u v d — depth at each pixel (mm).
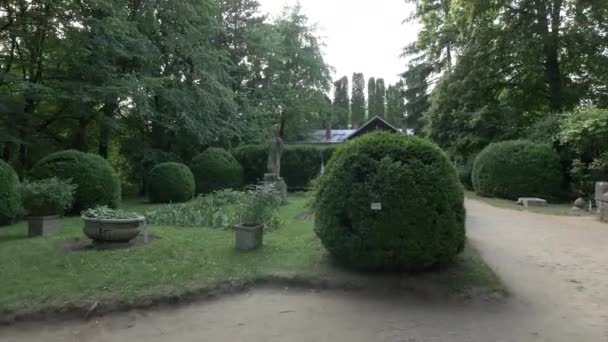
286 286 4781
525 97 19078
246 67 26672
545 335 3578
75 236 6875
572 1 16672
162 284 4492
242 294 4586
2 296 4098
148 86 13992
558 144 14039
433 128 20266
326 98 37406
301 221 8656
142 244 6305
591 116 11914
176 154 17984
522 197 13750
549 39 16891
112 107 15000
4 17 10914
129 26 13414
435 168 4750
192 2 16562
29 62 13609
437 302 4352
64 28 11828
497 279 4836
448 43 23219
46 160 9609
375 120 39312
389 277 4797
